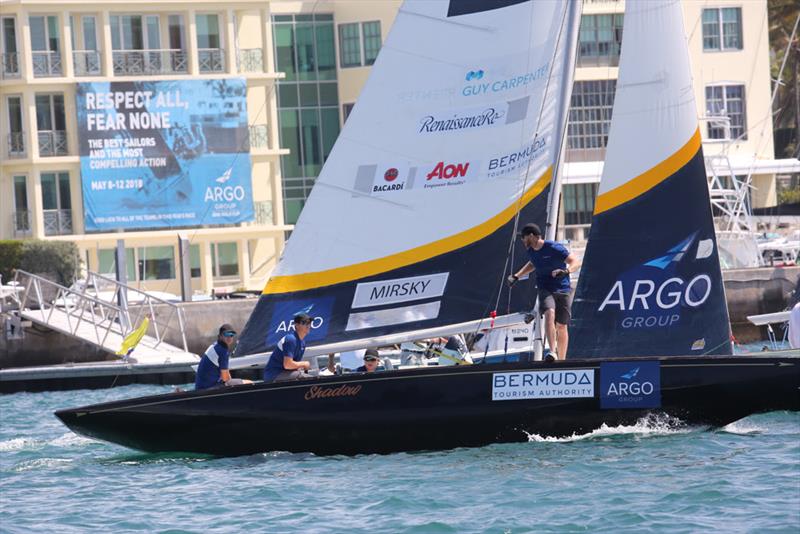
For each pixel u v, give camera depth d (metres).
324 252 55.25
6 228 160.88
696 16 184.25
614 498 44.00
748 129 186.12
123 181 162.00
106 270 163.00
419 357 62.78
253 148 169.00
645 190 54.06
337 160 55.16
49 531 42.69
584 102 178.88
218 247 169.88
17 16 158.50
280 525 42.41
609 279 54.06
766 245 148.50
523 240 53.12
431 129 54.50
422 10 54.41
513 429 53.50
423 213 54.62
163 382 105.50
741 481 45.50
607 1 179.00
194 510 45.03
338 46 182.50
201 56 166.50
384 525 41.88
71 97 160.75
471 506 43.88
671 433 54.25
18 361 119.44
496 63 53.91
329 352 55.22
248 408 53.75
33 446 62.97
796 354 56.66
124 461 56.16
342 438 53.81
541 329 54.72
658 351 54.12
